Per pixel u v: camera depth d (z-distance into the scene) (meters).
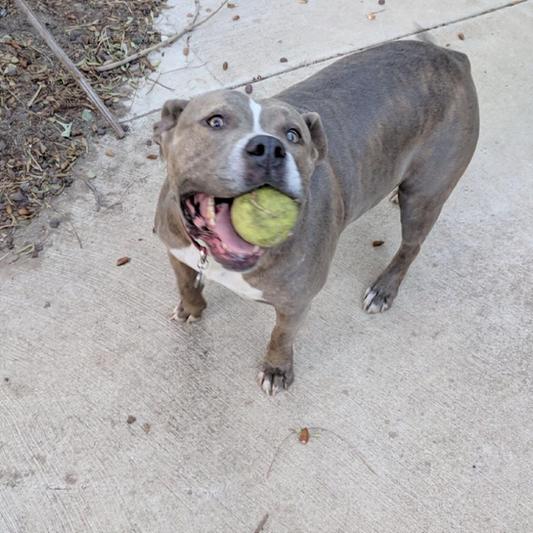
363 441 0.84
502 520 0.79
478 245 1.07
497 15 1.45
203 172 0.60
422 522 0.78
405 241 0.94
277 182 0.57
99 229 1.02
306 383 0.89
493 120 1.25
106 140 1.14
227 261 0.61
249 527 0.77
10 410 0.83
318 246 0.72
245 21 1.38
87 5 1.32
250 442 0.83
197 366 0.89
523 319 0.98
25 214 1.02
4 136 1.09
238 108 0.62
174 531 0.76
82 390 0.86
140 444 0.82
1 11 1.24
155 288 0.96
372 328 0.96
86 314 0.93
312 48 1.34
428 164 0.86
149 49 1.28
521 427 0.87
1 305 0.93
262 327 0.94
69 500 0.77
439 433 0.86
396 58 0.83
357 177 0.79
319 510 0.78
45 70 1.18
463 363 0.93
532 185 1.16
